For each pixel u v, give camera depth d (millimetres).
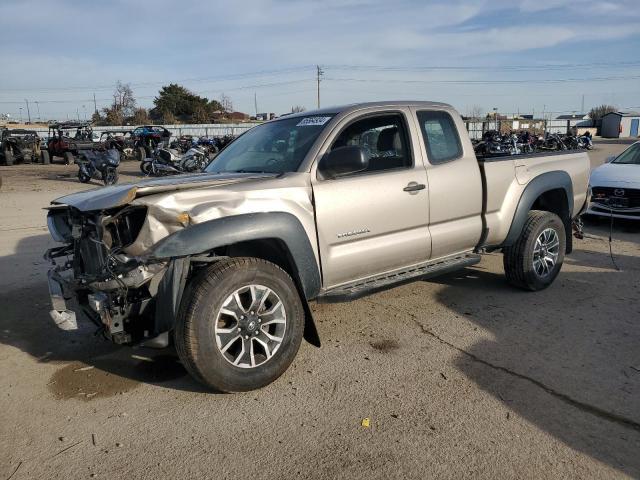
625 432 2998
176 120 74812
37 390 3584
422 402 3346
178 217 3230
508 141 22828
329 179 3930
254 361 3498
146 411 3301
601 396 3383
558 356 3965
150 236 3189
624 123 66938
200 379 3342
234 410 3295
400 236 4309
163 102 75250
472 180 4781
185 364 3338
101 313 3264
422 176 4422
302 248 3674
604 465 2719
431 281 5871
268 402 3381
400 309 5008
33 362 4016
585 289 5555
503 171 5016
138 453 2883
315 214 3789
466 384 3564
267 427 3105
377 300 5270
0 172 22172
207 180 3691
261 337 3520
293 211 3664
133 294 3416
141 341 3387
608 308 4969
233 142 5098
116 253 3238
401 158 4426
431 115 4723
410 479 2641
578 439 2938
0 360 4055
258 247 3891
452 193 4625
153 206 3184
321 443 2943
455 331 4465
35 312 5098
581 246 7664
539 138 29359
